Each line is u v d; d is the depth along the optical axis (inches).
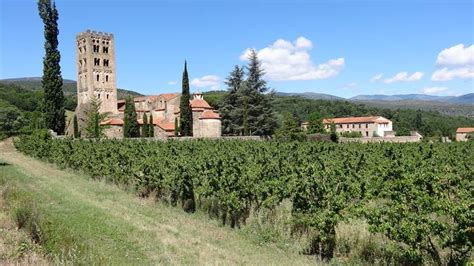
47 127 2856.8
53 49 2869.1
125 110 3169.3
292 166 868.6
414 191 507.5
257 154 1194.6
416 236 446.0
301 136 2864.2
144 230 597.6
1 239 457.7
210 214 738.2
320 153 1402.6
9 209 601.9
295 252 537.6
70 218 644.7
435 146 1670.8
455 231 431.5
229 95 3339.1
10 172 1315.2
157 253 500.1
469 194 484.4
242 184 695.1
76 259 413.7
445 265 449.1
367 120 5182.1
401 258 478.9
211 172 781.9
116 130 3250.5
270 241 580.4
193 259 486.0
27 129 3159.5
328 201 559.2
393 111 7209.6
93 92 3663.9
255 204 709.9
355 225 587.8
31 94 5900.6
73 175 1314.0
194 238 577.9
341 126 5364.2
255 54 3164.4
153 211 754.2
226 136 3029.0
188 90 3097.9
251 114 3157.0
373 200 690.8
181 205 818.2
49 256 418.3
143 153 1167.6
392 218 475.5
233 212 685.9
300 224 593.3
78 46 3806.6
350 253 520.1
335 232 544.1
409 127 5693.9
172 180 824.3
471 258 444.1
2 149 2642.7
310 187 587.8
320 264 487.8
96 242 521.7
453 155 1237.7
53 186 1033.5
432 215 538.9
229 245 560.1
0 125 3720.5
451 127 5610.2
